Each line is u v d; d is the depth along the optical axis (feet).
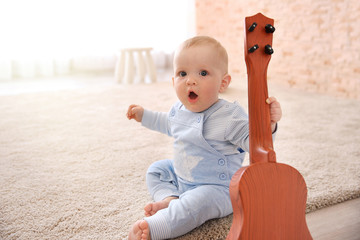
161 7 11.83
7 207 3.01
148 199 3.12
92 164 3.98
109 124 5.66
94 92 8.38
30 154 4.34
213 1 10.89
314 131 5.15
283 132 5.12
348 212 2.98
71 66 12.00
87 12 11.44
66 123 5.75
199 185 2.74
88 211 2.93
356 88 7.34
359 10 7.00
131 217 2.82
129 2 11.64
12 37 10.75
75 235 2.60
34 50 11.12
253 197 1.96
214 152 2.72
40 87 9.39
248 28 1.99
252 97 2.05
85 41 11.70
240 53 10.37
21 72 11.16
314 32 8.11
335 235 2.66
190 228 2.51
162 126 3.17
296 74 8.80
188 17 11.61
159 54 12.87
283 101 7.25
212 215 2.63
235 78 10.30
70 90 8.68
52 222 2.77
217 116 2.73
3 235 2.60
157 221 2.40
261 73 2.06
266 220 2.00
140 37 12.00
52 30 11.21
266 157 2.00
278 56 9.28
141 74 10.12
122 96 7.83
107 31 11.75
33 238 2.57
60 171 3.79
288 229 2.07
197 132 2.72
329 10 7.66
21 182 3.52
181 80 2.70
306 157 4.10
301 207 2.10
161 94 8.00
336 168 3.77
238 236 1.96
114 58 12.32
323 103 7.02
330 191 3.21
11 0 10.51
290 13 8.64
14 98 7.73
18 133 5.23
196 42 2.68
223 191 2.67
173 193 2.88
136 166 3.90
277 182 2.02
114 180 3.54
